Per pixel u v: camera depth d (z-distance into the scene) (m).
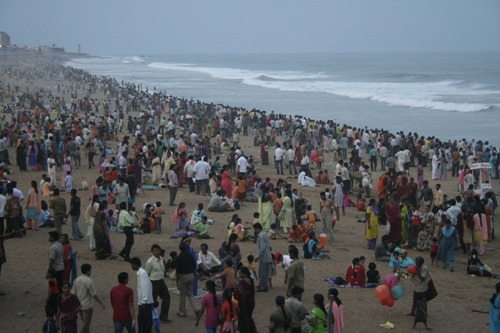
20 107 60.41
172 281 15.40
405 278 16.70
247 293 11.30
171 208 23.98
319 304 10.63
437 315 13.85
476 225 19.17
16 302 13.41
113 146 40.31
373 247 19.67
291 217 20.86
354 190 29.03
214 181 26.53
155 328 11.52
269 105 76.06
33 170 30.62
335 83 120.56
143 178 28.59
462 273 17.34
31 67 162.88
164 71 183.12
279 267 17.47
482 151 35.56
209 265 15.45
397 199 23.12
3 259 13.60
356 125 55.94
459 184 29.03
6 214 17.19
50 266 12.49
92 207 17.52
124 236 19.80
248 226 21.44
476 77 138.50
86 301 11.14
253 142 45.06
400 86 109.44
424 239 19.62
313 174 34.03
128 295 10.95
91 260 16.86
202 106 57.16
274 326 10.23
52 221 20.39
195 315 13.05
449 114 64.31
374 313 13.81
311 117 62.72
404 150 34.22
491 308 11.66
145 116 47.41
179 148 34.19
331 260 18.20
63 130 37.53
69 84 102.38
